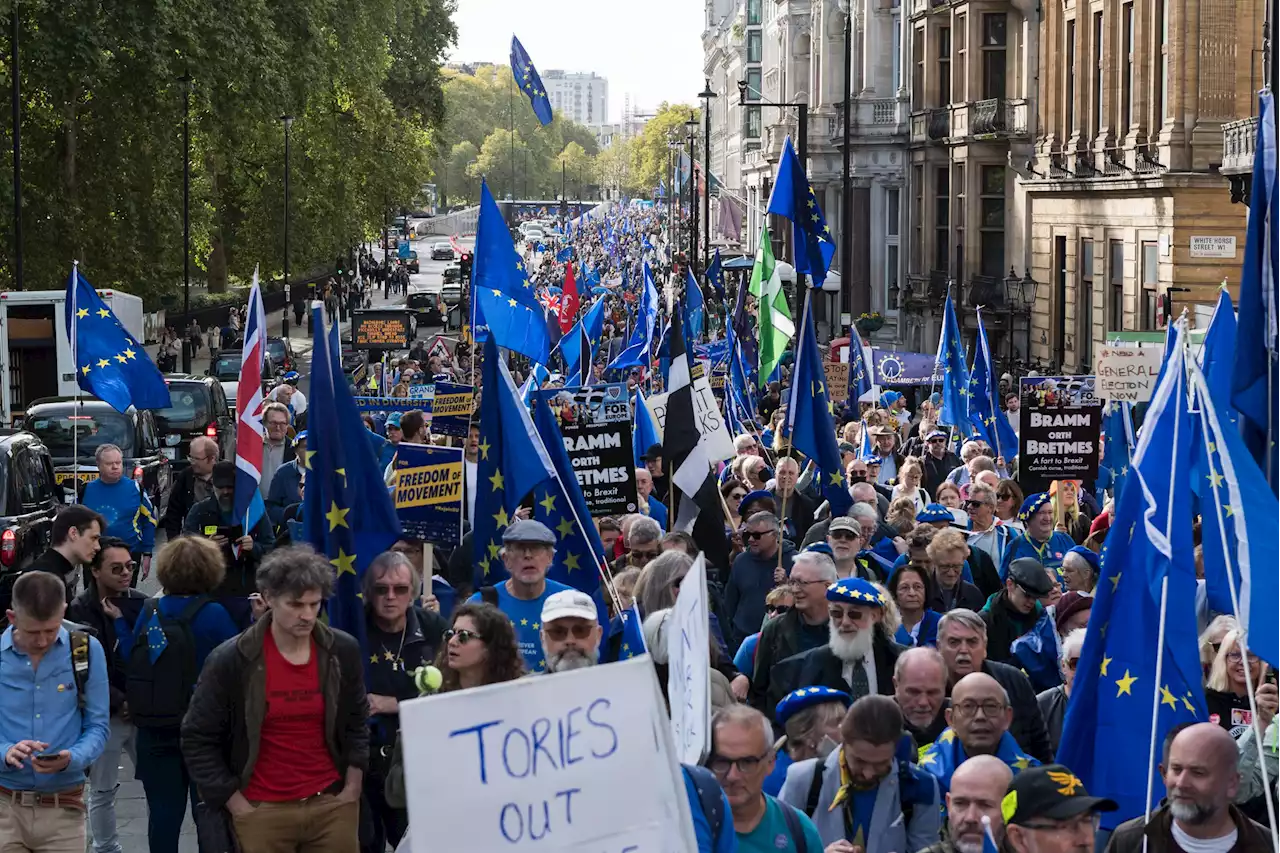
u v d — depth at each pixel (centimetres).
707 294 6009
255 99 5216
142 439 2625
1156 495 819
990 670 920
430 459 1205
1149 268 4147
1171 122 3909
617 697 524
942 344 2338
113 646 1118
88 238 5025
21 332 3319
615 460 1420
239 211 7825
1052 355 4897
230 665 822
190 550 1031
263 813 824
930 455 2100
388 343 5247
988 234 5459
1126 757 823
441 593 1184
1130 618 825
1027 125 5225
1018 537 1448
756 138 11438
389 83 9538
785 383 3078
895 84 6862
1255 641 777
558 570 1109
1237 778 679
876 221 6731
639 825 522
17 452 1842
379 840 965
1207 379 1162
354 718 843
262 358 1254
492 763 513
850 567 1192
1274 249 959
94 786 1096
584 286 5556
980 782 679
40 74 4634
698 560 657
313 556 816
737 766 678
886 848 755
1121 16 4272
